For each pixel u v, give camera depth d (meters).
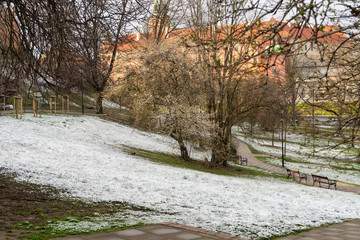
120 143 30.42
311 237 7.52
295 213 11.34
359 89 9.45
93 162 17.39
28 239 5.62
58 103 47.34
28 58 7.25
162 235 6.37
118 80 25.64
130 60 24.94
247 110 29.36
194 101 26.78
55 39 6.95
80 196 9.97
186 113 25.67
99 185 12.01
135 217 8.10
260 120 52.72
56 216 7.47
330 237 7.55
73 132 29.84
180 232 6.67
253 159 39.12
